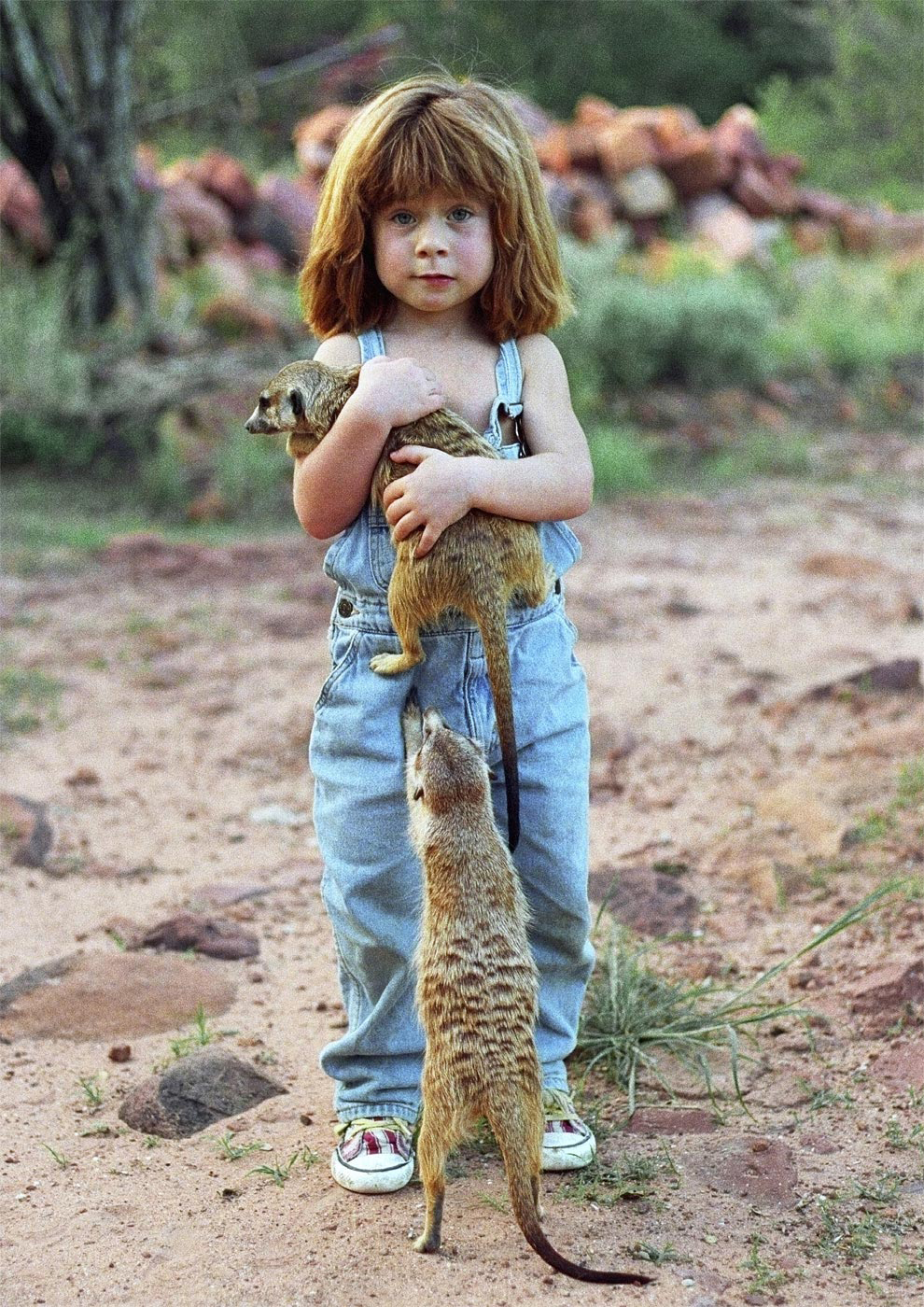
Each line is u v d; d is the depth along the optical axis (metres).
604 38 29.16
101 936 4.85
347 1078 3.46
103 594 9.12
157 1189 3.37
